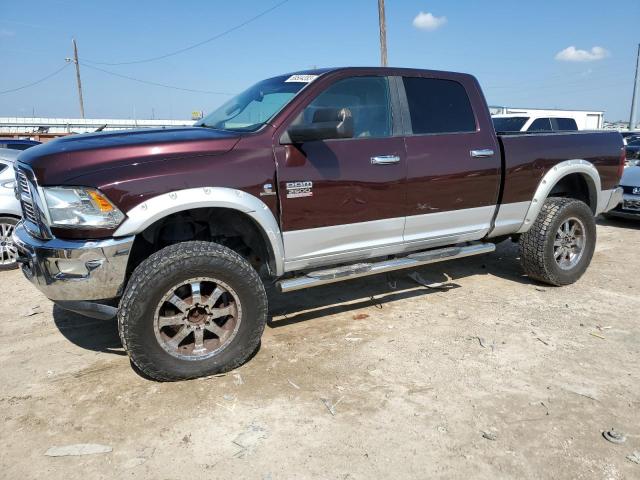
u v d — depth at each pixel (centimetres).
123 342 314
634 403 309
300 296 500
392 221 408
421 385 329
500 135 474
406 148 408
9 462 257
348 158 379
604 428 284
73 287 308
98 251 303
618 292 510
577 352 376
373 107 403
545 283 535
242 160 337
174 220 347
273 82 420
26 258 332
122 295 326
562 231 518
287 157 353
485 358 366
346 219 384
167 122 3859
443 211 436
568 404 307
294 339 400
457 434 278
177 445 270
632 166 914
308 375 342
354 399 313
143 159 315
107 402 311
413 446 268
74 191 302
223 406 306
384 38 1856
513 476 246
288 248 366
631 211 844
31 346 396
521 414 297
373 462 256
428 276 566
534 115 1303
